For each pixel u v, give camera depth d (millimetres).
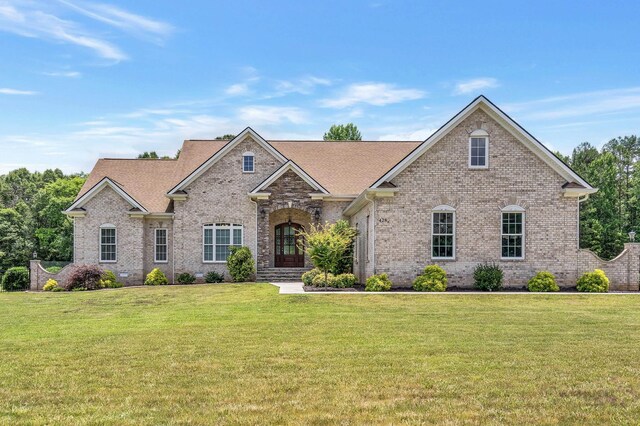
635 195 56469
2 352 11781
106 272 29609
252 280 29938
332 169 33156
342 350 11359
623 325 14578
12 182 62500
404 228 23609
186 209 30688
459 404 7789
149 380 9234
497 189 23734
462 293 21688
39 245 50812
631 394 8219
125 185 33531
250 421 7148
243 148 30984
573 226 23750
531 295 21359
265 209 30281
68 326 15914
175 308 19484
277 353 11141
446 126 23562
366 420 7160
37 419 7293
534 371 9562
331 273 25781
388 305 18547
